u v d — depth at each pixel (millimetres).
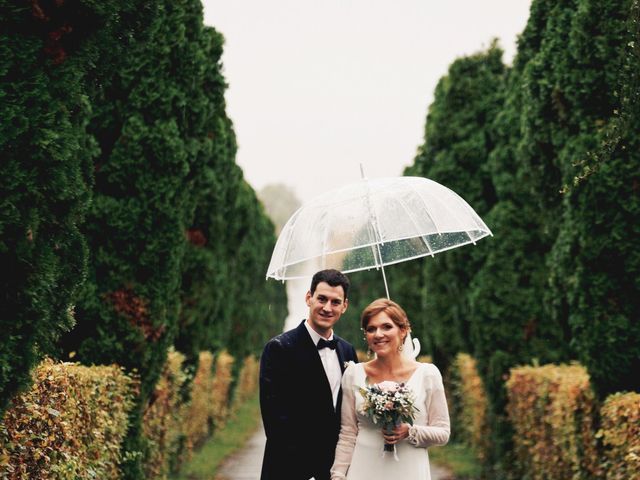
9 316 4121
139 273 8570
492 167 12531
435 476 13539
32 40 4199
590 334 7570
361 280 34438
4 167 4074
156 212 8625
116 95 8711
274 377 5340
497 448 12406
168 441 11188
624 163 7344
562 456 9234
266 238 30781
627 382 7508
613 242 7414
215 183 11984
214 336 17391
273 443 5230
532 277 12000
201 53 9258
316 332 5449
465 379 15617
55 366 5691
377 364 5055
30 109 4172
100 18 4559
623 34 7707
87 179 5082
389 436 4766
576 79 7988
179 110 8961
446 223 5836
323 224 5773
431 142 16031
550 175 8766
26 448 5027
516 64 11797
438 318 17062
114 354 8406
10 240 4102
